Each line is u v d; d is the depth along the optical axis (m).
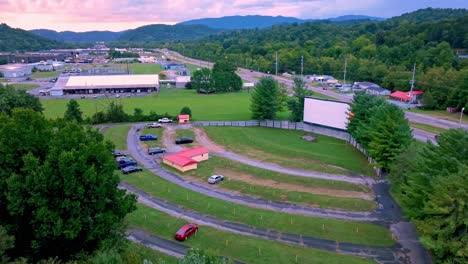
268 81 104.44
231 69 188.25
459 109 119.00
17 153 34.72
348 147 84.81
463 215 33.03
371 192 59.50
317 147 84.88
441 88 124.81
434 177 36.69
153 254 39.19
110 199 37.38
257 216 49.75
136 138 88.94
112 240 34.50
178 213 50.94
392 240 44.59
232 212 51.03
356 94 86.88
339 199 55.94
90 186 34.25
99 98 148.88
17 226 33.06
